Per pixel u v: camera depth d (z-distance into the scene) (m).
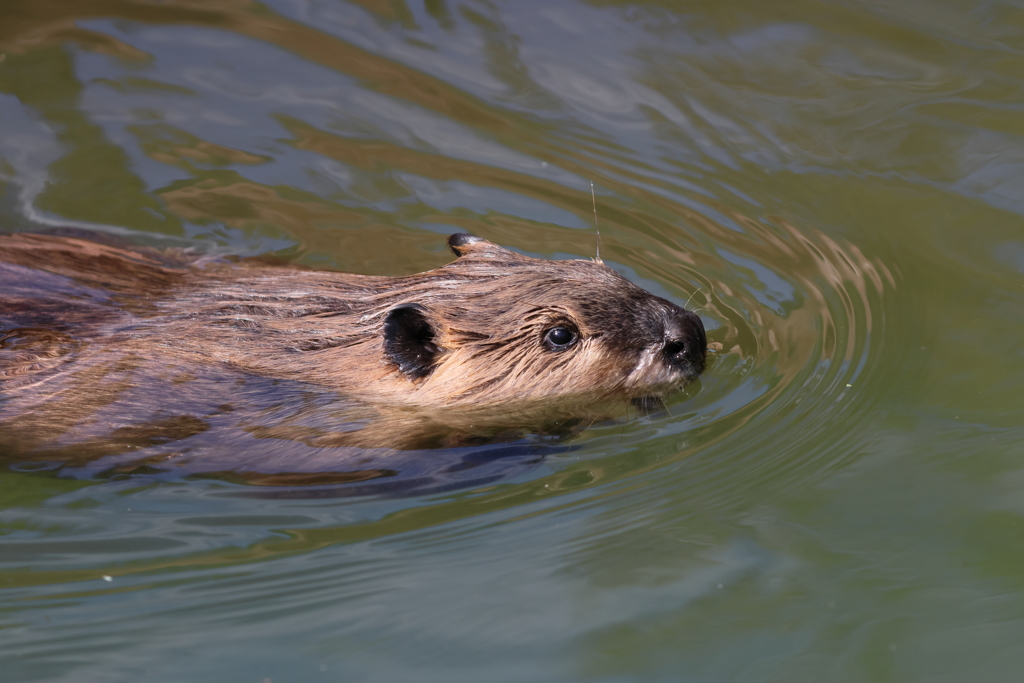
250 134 18.84
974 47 20.58
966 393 12.89
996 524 10.56
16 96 19.34
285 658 9.23
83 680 9.05
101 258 14.25
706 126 18.98
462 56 20.88
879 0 22.30
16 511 11.47
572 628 9.48
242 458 12.09
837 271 15.65
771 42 21.12
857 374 13.45
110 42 21.02
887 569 10.06
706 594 9.86
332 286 13.44
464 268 13.47
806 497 11.28
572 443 12.59
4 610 9.95
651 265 15.91
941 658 8.90
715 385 13.47
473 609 9.80
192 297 13.38
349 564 10.55
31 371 12.23
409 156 18.44
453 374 12.68
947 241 15.99
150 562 10.63
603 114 19.39
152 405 12.10
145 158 18.17
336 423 12.23
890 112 18.94
